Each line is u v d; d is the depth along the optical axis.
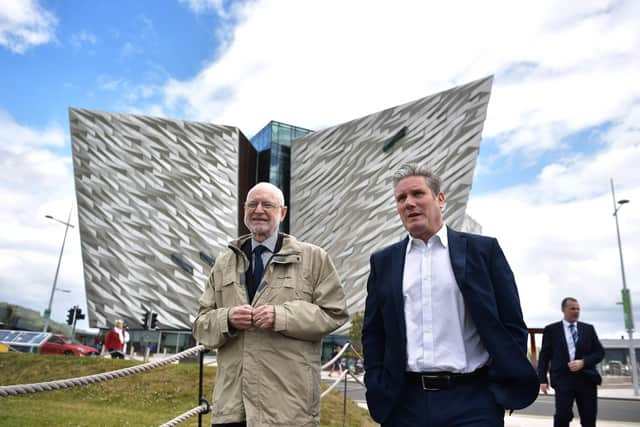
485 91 34.62
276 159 50.78
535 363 12.53
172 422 2.92
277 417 2.58
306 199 46.47
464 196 32.69
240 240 3.24
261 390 2.64
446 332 2.42
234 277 3.02
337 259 40.69
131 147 44.03
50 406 8.85
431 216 2.62
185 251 42.94
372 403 2.51
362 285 38.12
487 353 2.42
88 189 42.19
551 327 6.01
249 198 3.15
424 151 37.03
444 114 36.81
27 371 11.65
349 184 42.75
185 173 44.81
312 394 2.75
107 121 43.94
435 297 2.48
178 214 43.62
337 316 2.93
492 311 2.36
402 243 2.77
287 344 2.75
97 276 41.09
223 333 2.72
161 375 10.50
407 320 2.52
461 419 2.25
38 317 52.06
